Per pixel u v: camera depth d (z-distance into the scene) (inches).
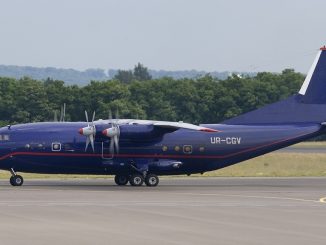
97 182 7554.1
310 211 4965.6
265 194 6245.1
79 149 6953.7
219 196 5994.1
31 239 3681.1
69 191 6279.5
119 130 6855.3
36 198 5600.4
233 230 4050.2
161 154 7111.2
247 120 7347.4
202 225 4224.9
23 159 6904.5
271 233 3961.6
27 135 6939.0
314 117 7372.1
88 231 3951.8
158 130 6914.4
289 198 5890.8
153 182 7086.6
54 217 4490.7
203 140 7190.0
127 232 3937.0
